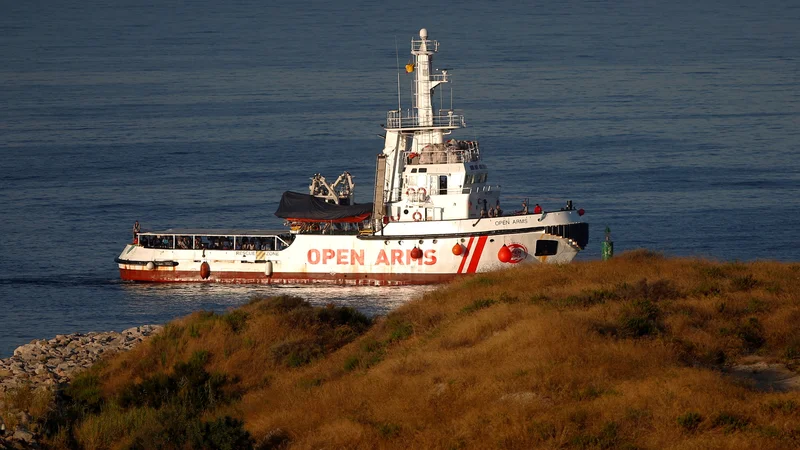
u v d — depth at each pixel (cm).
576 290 18000
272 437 14275
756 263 19650
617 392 13088
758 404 12400
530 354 14412
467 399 13675
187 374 17962
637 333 15212
